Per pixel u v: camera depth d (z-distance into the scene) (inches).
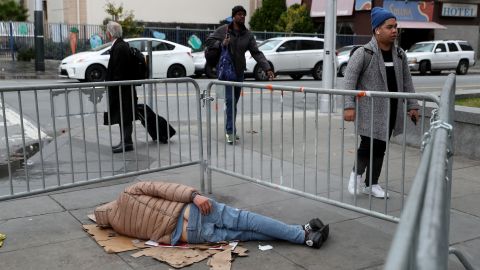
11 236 166.4
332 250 157.0
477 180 233.3
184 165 217.3
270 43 824.3
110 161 268.7
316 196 180.4
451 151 99.6
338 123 381.1
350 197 206.4
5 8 1288.1
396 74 193.0
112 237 164.7
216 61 302.4
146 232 160.2
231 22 297.9
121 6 1016.2
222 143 309.6
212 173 243.6
